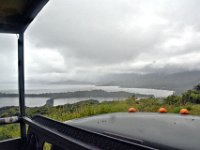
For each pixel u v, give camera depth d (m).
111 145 1.49
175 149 1.89
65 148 1.71
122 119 2.86
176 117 2.85
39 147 2.29
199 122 2.53
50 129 2.03
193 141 1.94
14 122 2.97
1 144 2.97
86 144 1.49
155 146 2.00
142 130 2.33
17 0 2.68
